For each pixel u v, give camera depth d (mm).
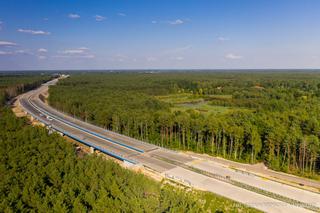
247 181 48531
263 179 49938
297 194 43625
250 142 65438
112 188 38406
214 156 71188
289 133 62625
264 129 68500
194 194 42844
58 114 116875
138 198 35938
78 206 34000
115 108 103688
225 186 46156
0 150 53188
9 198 35281
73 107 116688
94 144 70500
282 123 73438
